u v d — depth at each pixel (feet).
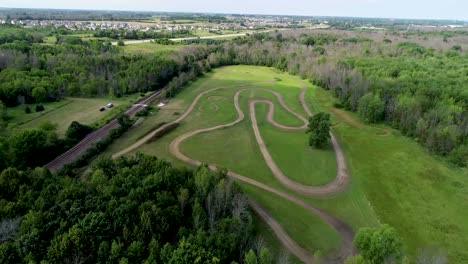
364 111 423.64
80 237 156.15
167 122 398.01
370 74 520.83
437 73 507.30
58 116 389.19
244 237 183.52
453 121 363.56
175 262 150.92
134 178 205.98
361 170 303.89
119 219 171.32
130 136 353.72
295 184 279.49
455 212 247.09
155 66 552.41
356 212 245.65
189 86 562.25
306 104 490.49
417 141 365.61
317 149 342.64
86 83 477.77
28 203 182.60
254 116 433.89
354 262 162.61
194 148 334.03
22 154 266.57
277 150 338.13
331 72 560.20
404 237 219.61
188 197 203.31
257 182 279.08
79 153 306.55
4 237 161.48
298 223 230.48
